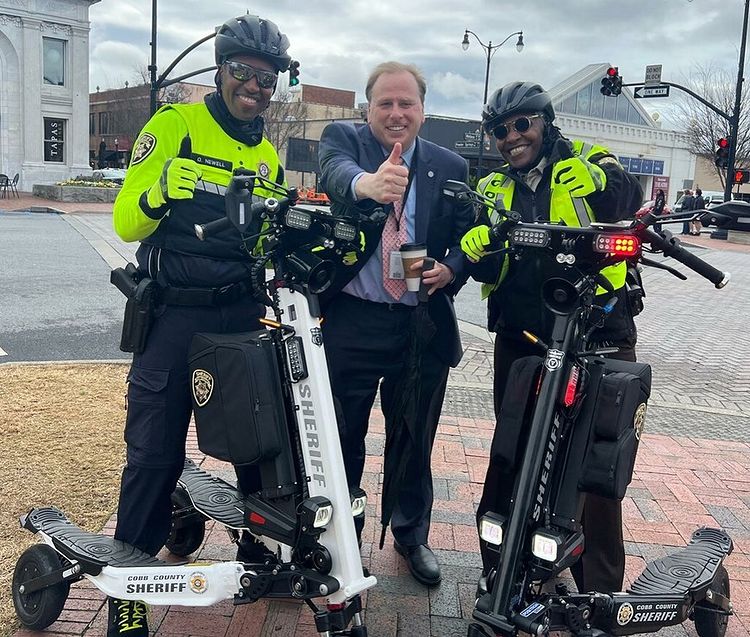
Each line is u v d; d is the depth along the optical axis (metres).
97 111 68.38
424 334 2.81
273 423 2.25
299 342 2.24
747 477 4.43
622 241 2.07
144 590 2.36
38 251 13.45
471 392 6.03
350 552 2.18
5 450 4.15
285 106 49.06
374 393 3.04
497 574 2.13
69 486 3.72
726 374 7.28
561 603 2.21
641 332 9.34
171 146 2.47
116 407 5.00
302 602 2.88
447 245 3.04
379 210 2.48
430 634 2.74
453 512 3.74
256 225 2.37
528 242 2.21
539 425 2.18
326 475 2.20
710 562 2.67
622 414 2.19
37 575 2.55
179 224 2.48
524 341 2.92
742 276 16.02
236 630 2.68
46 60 35.75
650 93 21.73
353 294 2.91
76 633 2.60
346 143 2.90
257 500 2.36
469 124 38.50
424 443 3.12
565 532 2.22
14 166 35.41
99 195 29.84
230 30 2.46
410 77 2.80
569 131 38.88
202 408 2.34
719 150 23.39
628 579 3.18
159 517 2.64
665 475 4.40
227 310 2.58
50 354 6.53
